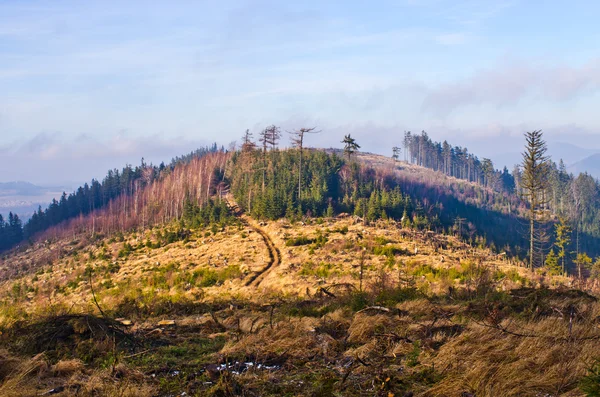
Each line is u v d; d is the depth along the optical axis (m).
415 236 63.44
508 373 6.59
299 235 60.72
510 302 12.27
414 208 97.38
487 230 121.50
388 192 100.12
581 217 142.62
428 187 147.62
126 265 57.41
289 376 7.24
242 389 6.59
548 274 45.72
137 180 175.50
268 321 11.97
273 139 112.44
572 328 8.67
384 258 44.97
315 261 45.94
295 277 38.62
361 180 104.88
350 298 14.55
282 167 105.56
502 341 8.01
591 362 6.62
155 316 14.44
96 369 7.71
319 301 15.58
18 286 52.41
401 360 7.82
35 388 6.91
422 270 37.22
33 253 121.94
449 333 9.41
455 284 23.78
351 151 115.75
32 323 10.75
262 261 49.28
